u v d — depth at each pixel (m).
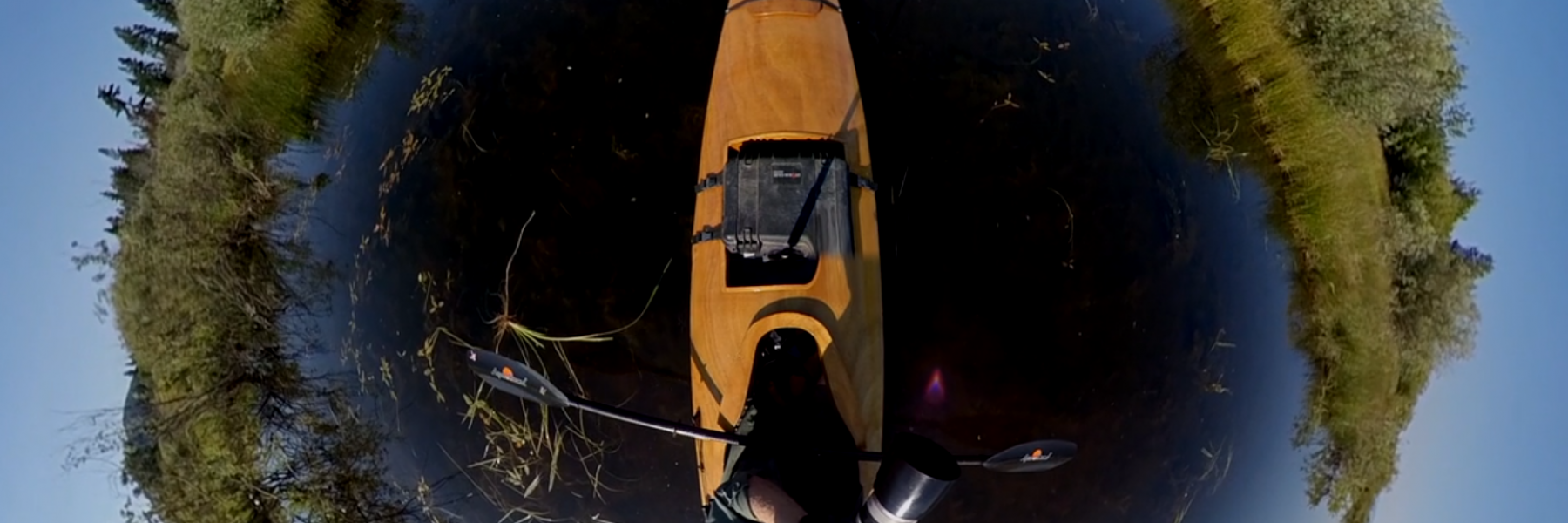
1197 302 6.72
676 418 5.67
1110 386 6.17
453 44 7.04
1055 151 6.26
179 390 9.24
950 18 6.38
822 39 5.98
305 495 7.81
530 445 6.18
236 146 8.78
